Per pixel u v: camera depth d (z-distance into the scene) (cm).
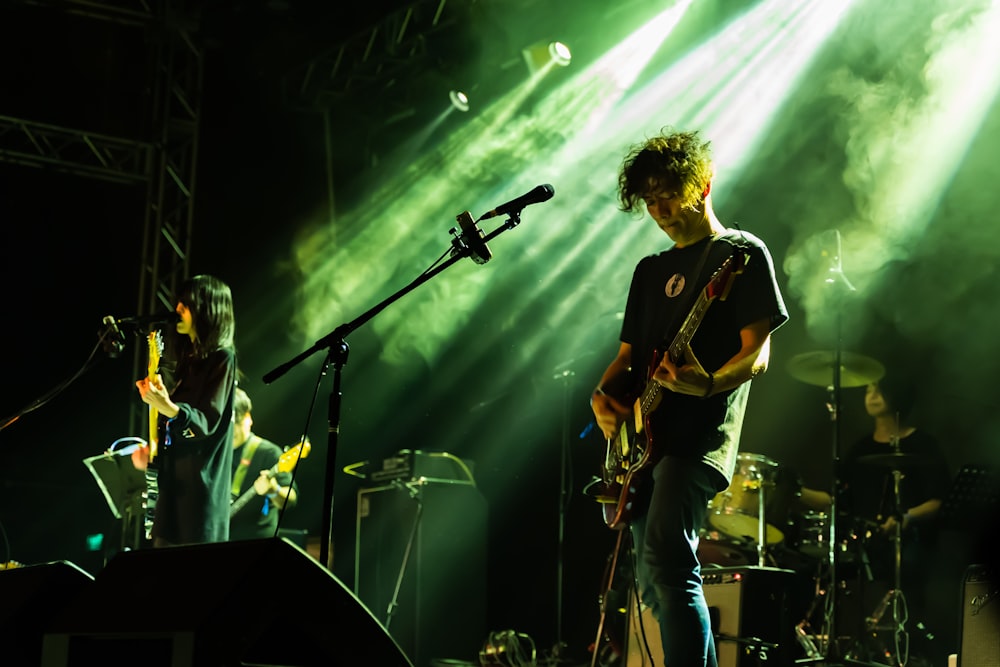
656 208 321
